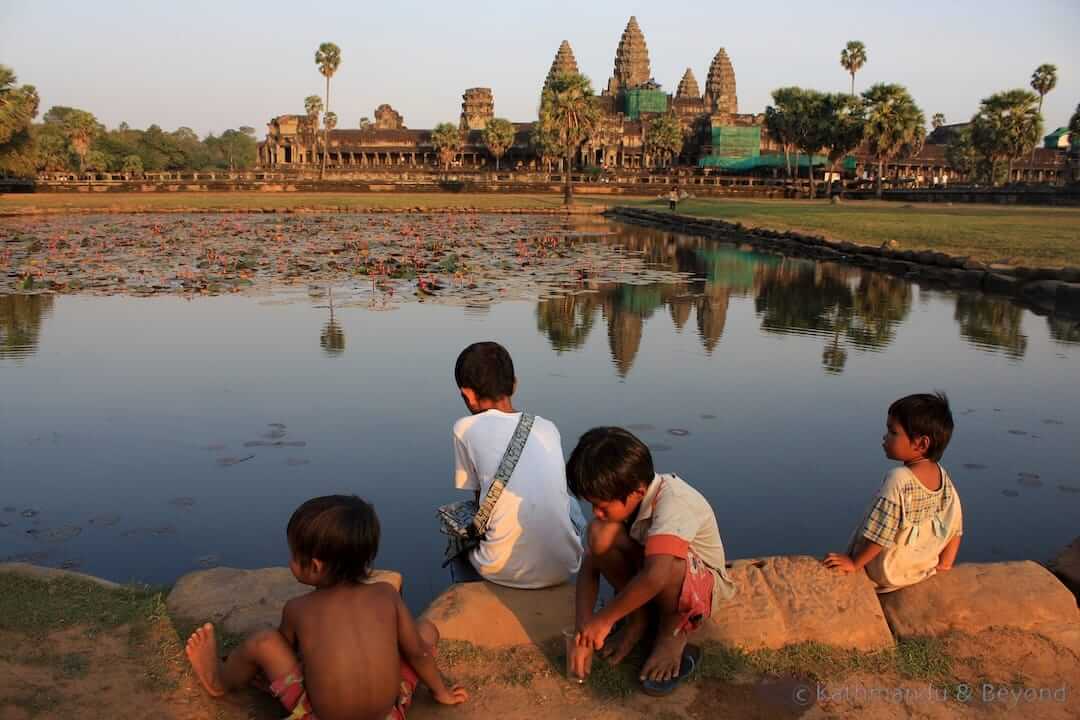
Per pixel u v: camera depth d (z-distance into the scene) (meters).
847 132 58.09
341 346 9.34
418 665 2.69
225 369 8.25
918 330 10.97
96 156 83.75
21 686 2.72
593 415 6.72
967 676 3.04
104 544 4.45
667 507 2.97
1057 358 9.14
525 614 3.35
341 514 2.55
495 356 3.88
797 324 11.33
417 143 94.31
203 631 2.76
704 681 2.95
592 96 51.06
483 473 3.65
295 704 2.51
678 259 20.80
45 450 5.86
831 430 6.41
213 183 64.44
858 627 3.24
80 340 9.66
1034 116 56.78
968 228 24.31
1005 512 4.96
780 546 4.52
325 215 40.09
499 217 40.81
